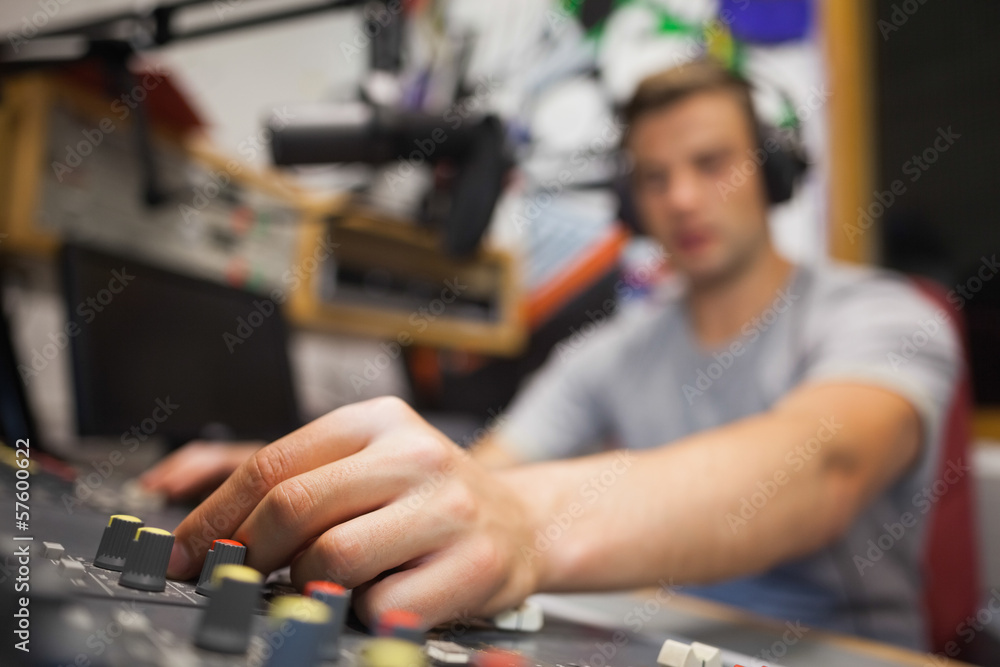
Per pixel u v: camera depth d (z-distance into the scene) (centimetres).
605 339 112
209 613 23
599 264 132
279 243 98
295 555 30
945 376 67
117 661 21
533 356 137
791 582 78
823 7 114
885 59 110
